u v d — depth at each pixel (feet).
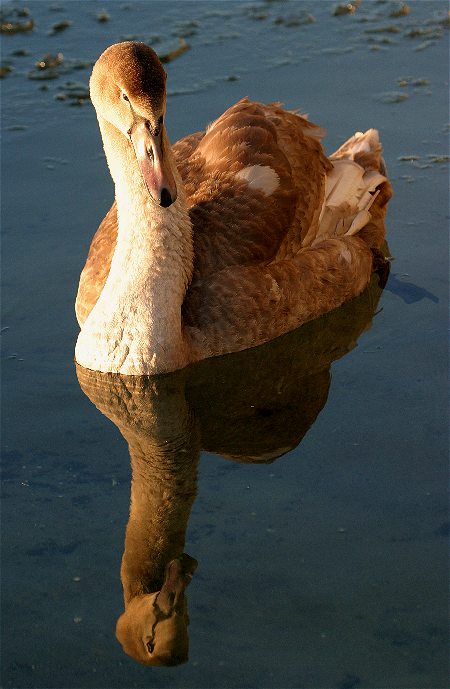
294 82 36.81
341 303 28.19
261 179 26.45
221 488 22.06
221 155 26.94
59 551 20.54
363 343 26.43
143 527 21.06
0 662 18.16
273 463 22.70
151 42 39.55
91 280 26.50
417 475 21.90
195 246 25.89
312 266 27.20
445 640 18.01
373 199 29.14
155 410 25.57
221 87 36.65
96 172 32.91
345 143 31.12
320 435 23.34
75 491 22.18
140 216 24.45
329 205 28.45
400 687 17.16
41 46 39.91
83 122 35.55
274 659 17.83
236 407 25.35
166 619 18.70
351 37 39.63
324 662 17.71
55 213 30.99
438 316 27.07
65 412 24.67
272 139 27.22
